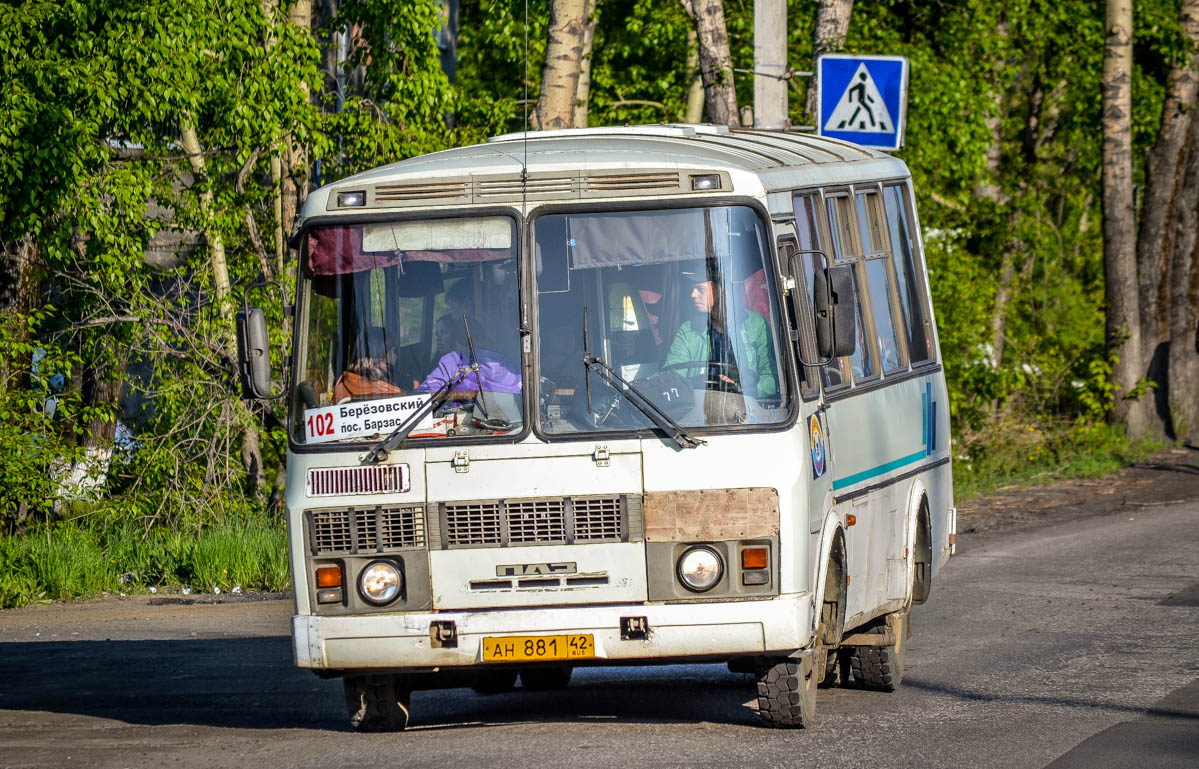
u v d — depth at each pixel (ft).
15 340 222.69
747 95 319.27
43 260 235.40
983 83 311.68
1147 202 309.42
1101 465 263.70
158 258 256.52
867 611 110.83
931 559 130.72
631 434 91.09
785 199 100.48
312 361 94.94
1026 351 303.89
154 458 226.38
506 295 93.40
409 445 92.43
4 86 201.67
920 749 91.91
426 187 94.63
